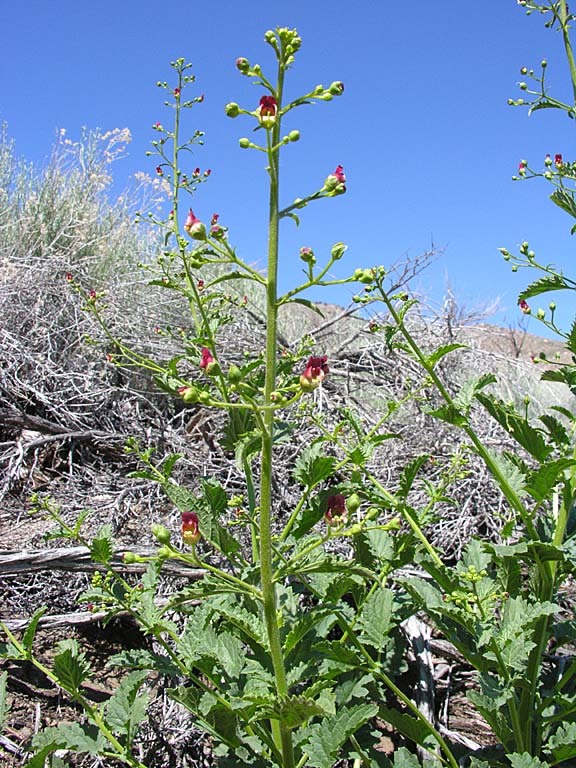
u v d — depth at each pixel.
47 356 5.25
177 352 5.29
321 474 2.51
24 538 4.02
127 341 5.30
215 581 2.14
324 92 2.00
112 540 3.48
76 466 4.66
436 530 4.16
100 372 5.40
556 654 3.21
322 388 4.79
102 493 4.36
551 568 2.57
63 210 6.84
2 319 5.24
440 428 4.76
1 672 3.37
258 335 5.45
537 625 2.55
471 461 4.45
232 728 2.41
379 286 2.63
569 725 2.38
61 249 6.57
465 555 2.74
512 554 2.34
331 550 3.93
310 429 4.61
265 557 2.03
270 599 2.05
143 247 7.46
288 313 7.06
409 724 2.50
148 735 3.03
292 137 1.99
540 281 2.69
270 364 2.03
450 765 2.50
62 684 2.45
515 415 2.59
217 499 2.74
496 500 4.39
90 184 7.41
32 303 5.46
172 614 3.49
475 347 5.61
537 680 2.66
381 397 5.22
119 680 3.45
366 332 5.51
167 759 3.01
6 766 2.89
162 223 3.66
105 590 2.60
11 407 4.88
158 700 3.22
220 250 2.02
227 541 2.65
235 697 2.16
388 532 2.92
